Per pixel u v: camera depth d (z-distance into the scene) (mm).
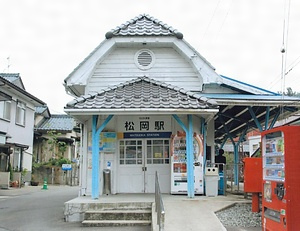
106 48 12750
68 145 32125
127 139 12047
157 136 11969
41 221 10125
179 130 11883
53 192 20297
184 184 11203
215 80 12492
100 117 11914
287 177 5656
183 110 10250
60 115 33594
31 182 26641
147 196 10977
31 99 25453
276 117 12375
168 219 7848
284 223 5645
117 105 10227
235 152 18047
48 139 30594
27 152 26375
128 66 13047
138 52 13102
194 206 9242
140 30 12797
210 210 8766
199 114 10789
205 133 12312
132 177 11977
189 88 12875
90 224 9227
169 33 12680
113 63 13062
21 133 24984
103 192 11531
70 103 10391
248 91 12570
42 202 14805
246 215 8734
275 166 6102
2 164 22484
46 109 31797
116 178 11844
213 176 11281
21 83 26062
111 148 11797
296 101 11281
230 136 17844
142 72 13008
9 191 20406
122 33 12711
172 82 12922
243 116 14891
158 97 10750
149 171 11977
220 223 7562
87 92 12797
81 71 12555
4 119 22016
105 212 9516
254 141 28859
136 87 11586
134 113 10258
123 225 9188
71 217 9852
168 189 11859
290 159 5691
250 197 10758
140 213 9477
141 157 12031
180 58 13086
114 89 11469
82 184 11781
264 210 6488
